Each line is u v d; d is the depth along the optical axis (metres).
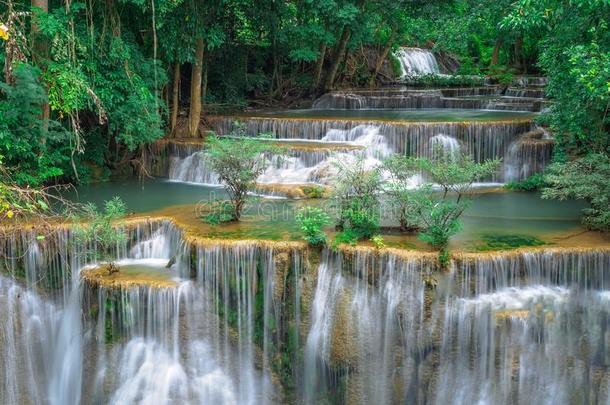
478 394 10.34
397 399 10.55
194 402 10.96
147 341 10.88
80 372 11.19
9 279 11.59
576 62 12.80
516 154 16.45
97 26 15.74
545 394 10.43
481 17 28.34
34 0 13.91
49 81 13.79
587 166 12.30
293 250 10.76
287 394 10.93
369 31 25.03
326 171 15.22
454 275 10.30
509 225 12.40
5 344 11.61
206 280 11.02
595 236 11.63
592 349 10.64
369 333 10.57
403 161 12.07
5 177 12.14
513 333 10.13
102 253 11.97
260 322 10.95
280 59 25.55
